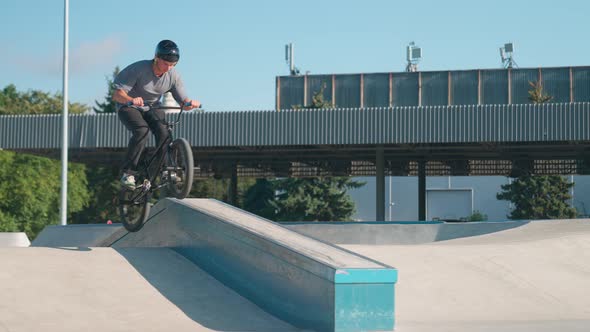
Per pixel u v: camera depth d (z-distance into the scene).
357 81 54.25
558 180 44.94
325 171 41.38
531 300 8.09
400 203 58.59
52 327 5.50
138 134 7.54
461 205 57.47
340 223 18.25
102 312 5.98
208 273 7.52
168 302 6.43
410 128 28.23
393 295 5.58
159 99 7.86
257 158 37.41
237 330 5.80
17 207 45.69
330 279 5.49
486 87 52.75
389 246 10.57
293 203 44.06
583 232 12.82
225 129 29.62
